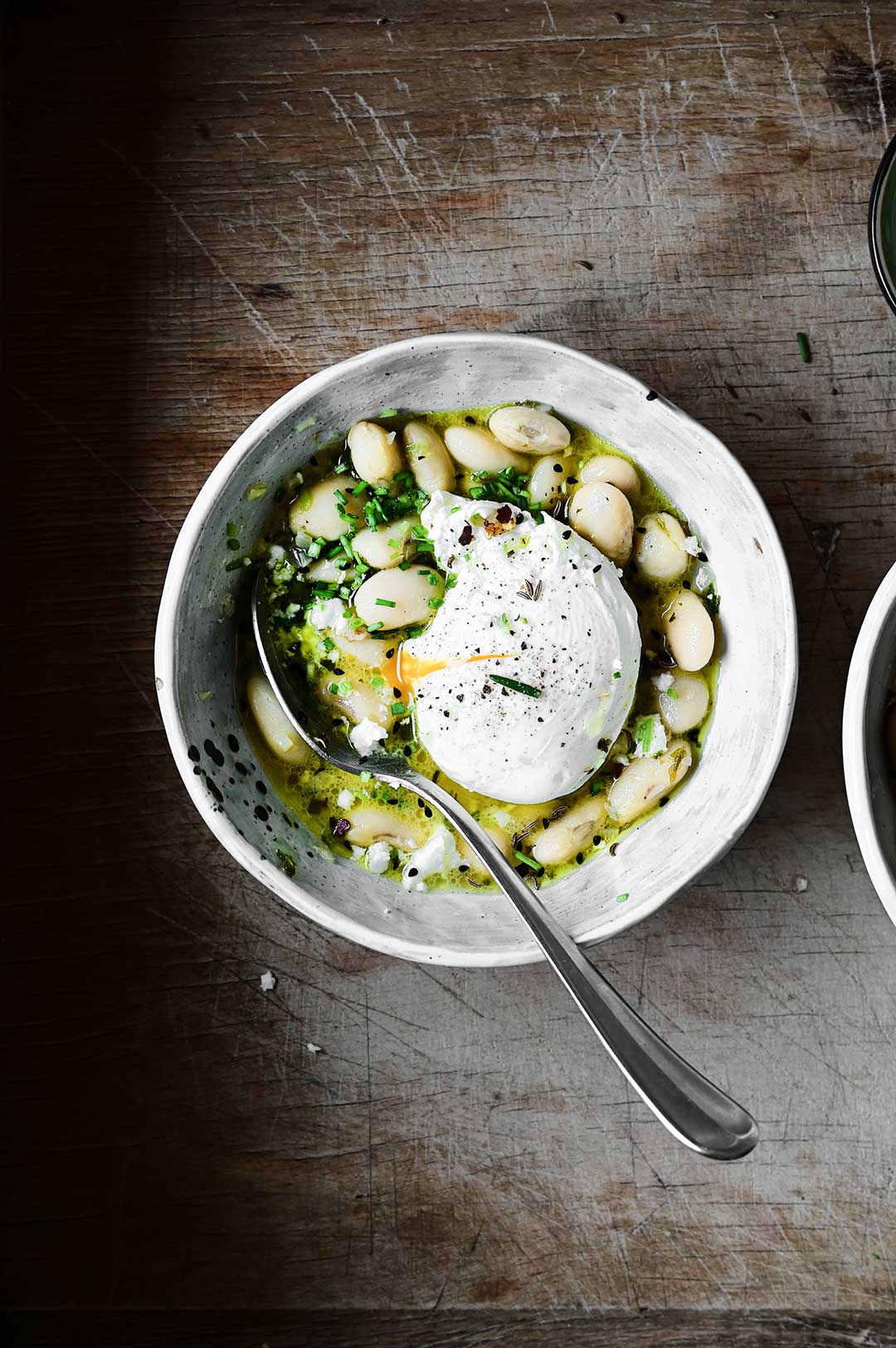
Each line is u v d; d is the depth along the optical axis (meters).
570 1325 0.52
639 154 0.53
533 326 0.53
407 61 0.53
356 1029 0.53
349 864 0.51
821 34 0.53
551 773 0.50
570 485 0.51
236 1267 0.53
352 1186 0.53
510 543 0.50
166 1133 0.53
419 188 0.53
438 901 0.51
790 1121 0.53
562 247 0.53
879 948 0.53
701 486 0.50
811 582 0.53
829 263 0.53
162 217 0.53
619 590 0.50
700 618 0.50
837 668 0.53
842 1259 0.52
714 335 0.53
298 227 0.53
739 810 0.48
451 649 0.50
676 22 0.53
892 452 0.53
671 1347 0.52
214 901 0.53
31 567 0.53
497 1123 0.53
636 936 0.53
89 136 0.53
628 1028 0.46
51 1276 0.53
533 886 0.51
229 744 0.50
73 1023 0.53
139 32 0.53
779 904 0.53
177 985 0.53
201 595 0.49
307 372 0.53
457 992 0.53
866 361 0.53
